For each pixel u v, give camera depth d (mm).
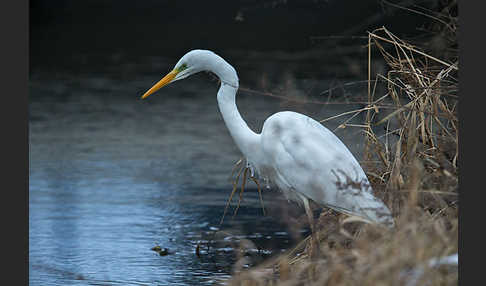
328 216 9039
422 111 9047
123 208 12156
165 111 20531
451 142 8898
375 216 8148
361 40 15125
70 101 21641
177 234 10867
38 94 22641
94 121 19094
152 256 9922
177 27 35000
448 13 10203
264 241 10414
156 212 11922
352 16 24578
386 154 9469
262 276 7945
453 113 9258
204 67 9438
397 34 12844
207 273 9227
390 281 6102
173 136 17609
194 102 21859
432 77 9336
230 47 29516
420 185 8094
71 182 13688
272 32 31359
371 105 9594
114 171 14516
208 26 34531
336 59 24844
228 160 15461
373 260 6359
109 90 23312
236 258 9758
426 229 6977
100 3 39062
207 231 11000
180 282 8930
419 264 6195
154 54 29422
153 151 16125
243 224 11289
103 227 11188
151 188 13320
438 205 8258
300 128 8867
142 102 21672
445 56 10172
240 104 20406
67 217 11609
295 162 8820
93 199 12633
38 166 14836
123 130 18141
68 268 9422
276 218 11531
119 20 37781
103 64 27641
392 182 8398
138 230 11062
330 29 25172
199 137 17531
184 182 13781
